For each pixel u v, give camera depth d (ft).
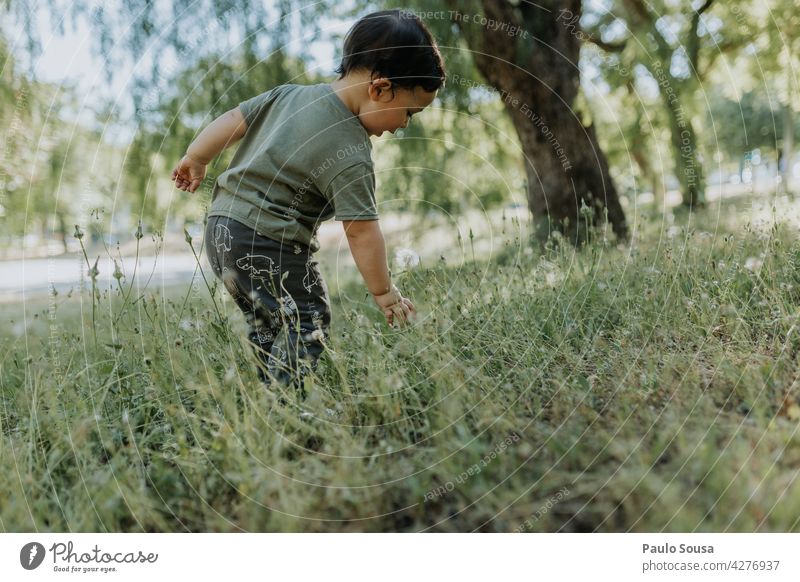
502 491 3.69
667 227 8.78
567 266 7.49
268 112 5.93
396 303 5.82
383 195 16.84
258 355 5.44
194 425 4.44
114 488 3.85
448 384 4.72
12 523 3.86
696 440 3.77
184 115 11.91
